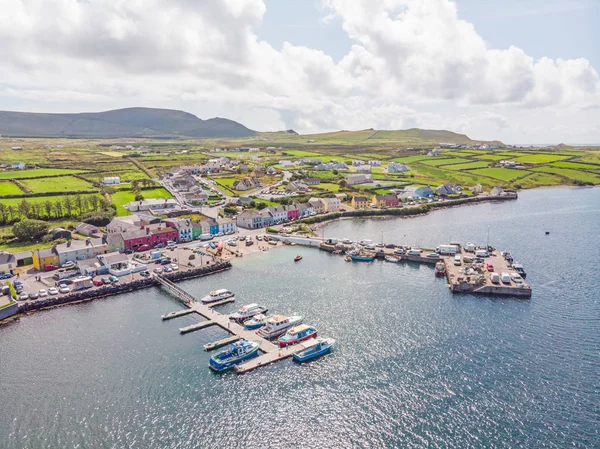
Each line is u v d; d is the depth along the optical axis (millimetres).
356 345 101250
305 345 98438
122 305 125812
